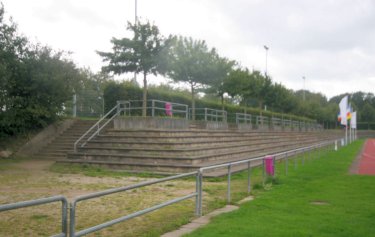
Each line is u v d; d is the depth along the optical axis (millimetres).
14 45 23906
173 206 10359
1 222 8477
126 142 20453
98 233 7672
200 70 31328
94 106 32188
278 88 52188
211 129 28875
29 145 24297
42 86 24734
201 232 7457
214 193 12453
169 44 24875
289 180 15375
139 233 7656
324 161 24266
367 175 17172
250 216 8961
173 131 21344
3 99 21672
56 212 9477
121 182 14648
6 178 15492
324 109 92562
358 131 94938
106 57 24609
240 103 62125
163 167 17375
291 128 55656
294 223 8281
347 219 8711
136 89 31297
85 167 18625
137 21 24672
